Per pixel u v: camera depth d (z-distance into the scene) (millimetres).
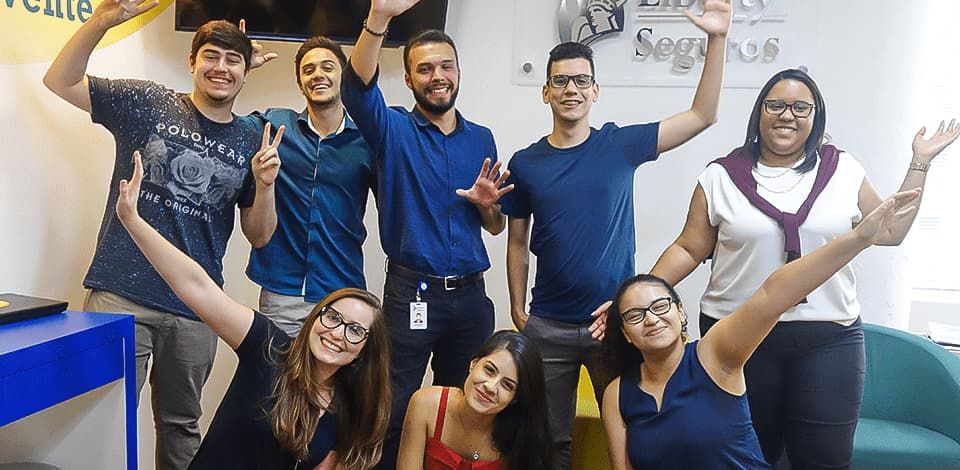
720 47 2154
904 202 1546
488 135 2426
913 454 2307
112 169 2557
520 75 2984
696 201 2143
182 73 2943
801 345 1955
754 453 1816
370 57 2051
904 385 2605
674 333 1813
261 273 2453
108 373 1852
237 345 1812
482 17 2996
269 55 2408
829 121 2812
